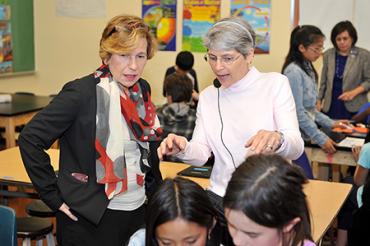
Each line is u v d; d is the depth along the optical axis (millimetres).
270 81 1926
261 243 1260
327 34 5551
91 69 6531
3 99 5027
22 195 3000
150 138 2037
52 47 6625
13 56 6230
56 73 6672
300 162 3203
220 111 1984
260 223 1233
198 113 2078
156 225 1465
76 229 1956
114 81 1951
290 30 5664
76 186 1931
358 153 3475
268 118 1908
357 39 5254
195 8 5934
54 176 1953
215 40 1820
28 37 6512
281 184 1263
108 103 1916
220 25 1830
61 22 6535
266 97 1915
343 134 3938
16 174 2855
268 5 5695
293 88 3453
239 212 1249
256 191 1247
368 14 5395
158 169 2131
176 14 6020
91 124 1897
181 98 3541
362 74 4992
